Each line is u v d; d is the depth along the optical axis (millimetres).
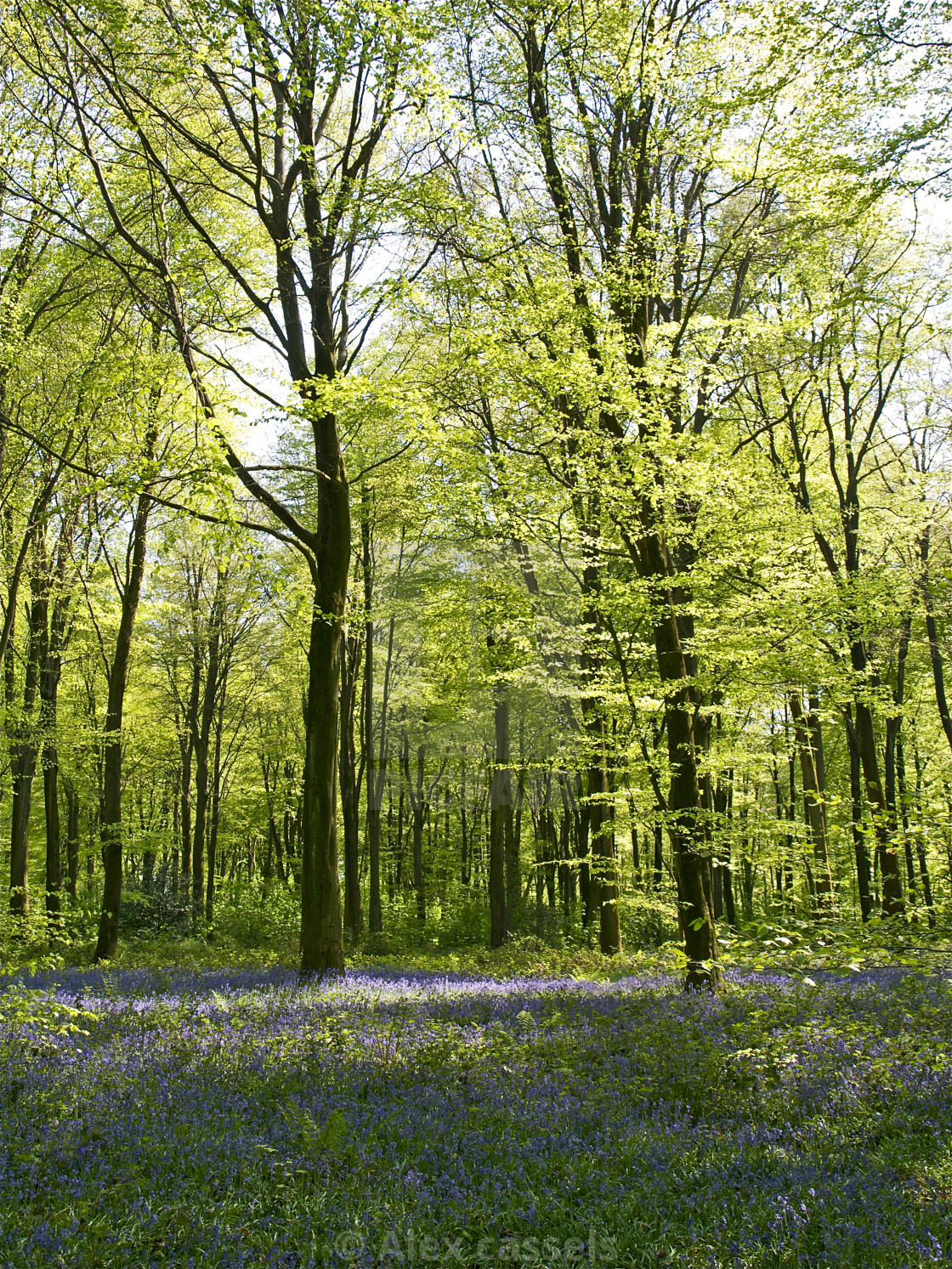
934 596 16172
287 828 43094
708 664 13508
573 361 10586
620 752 13219
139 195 13891
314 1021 8164
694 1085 5766
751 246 14336
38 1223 3662
